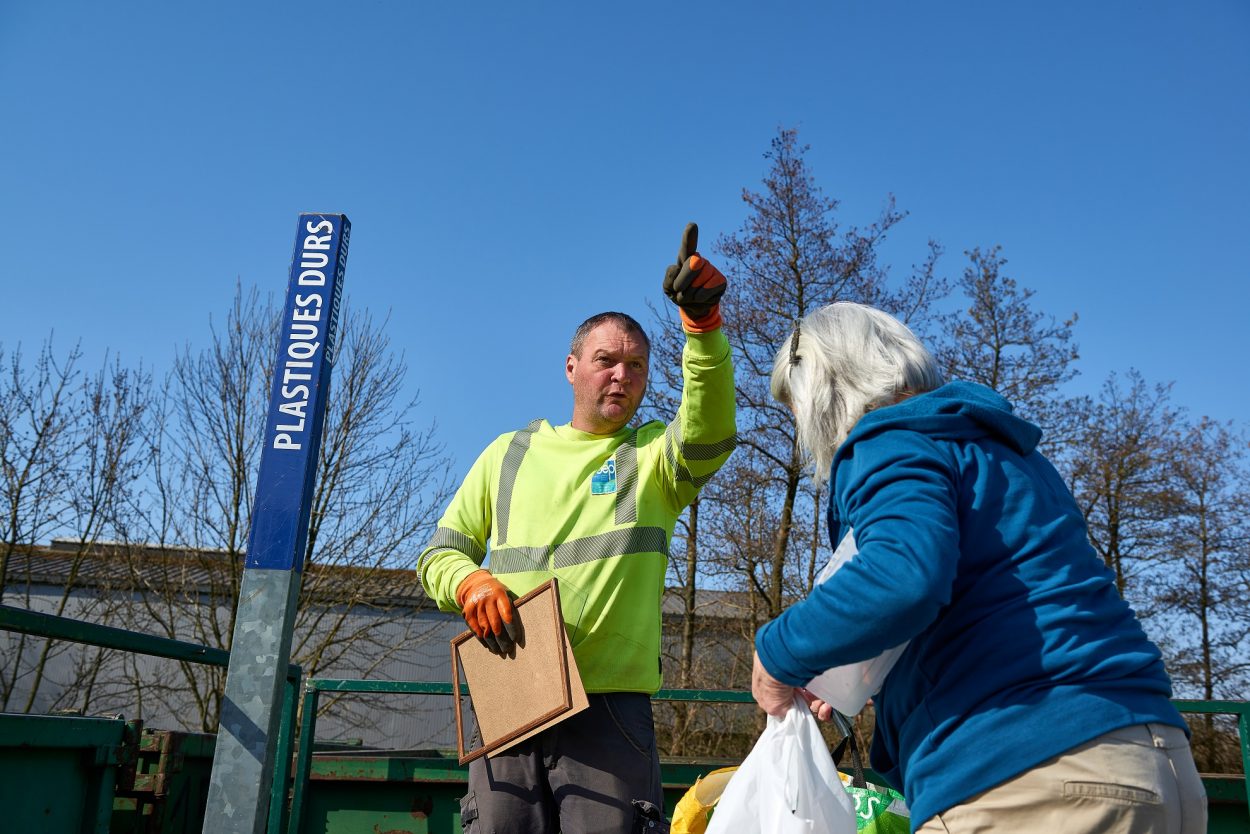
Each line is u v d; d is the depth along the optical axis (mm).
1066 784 1246
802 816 1661
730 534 17328
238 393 16875
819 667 1340
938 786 1326
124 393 17172
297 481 2627
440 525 2730
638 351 2695
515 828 2344
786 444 17438
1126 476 19250
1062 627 1336
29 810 2383
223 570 17156
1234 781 3699
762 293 17641
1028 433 1524
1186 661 18859
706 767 3787
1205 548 19188
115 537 16703
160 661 18875
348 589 17172
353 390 17266
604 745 2357
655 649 2502
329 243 2812
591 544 2490
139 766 3293
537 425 2809
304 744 3572
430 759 3578
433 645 23422
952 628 1380
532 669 2332
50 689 20266
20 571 20141
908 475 1371
